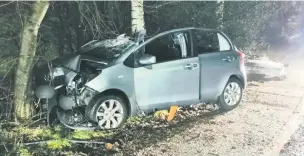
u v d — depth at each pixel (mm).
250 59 13742
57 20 11086
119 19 11133
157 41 7492
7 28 8773
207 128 7301
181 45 7691
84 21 10312
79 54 7520
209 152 6195
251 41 15445
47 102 6598
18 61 6461
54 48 10367
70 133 6602
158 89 7285
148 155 6008
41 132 6484
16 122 6512
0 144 5953
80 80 6719
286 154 6328
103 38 9055
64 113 6766
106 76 6773
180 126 7348
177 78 7480
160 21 12398
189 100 7742
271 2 18062
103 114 6812
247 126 7500
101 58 7059
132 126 7137
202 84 7848
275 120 7949
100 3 10914
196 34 7934
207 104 8766
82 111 6824
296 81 12078
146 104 7223
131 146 6352
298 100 9586
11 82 7121
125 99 7027
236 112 8383
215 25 13016
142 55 7188
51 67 7109
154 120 7488
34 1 6176
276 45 19781
